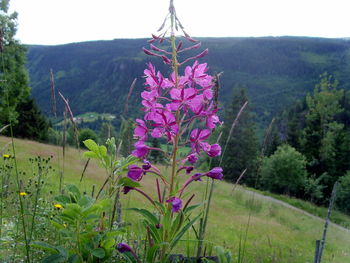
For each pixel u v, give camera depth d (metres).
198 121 2.58
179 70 2.74
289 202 32.88
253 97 170.88
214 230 11.48
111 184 2.54
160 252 2.35
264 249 9.31
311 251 11.84
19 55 27.30
